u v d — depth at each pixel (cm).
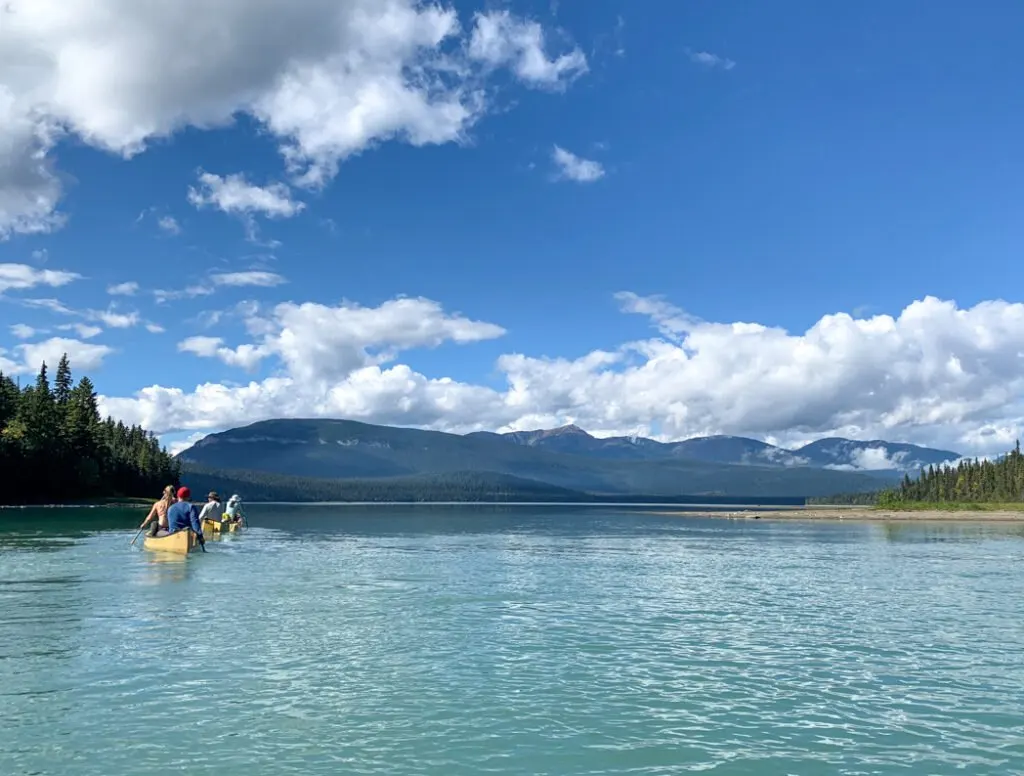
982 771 1066
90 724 1174
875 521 13438
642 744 1151
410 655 1670
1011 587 3036
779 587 2986
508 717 1261
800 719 1282
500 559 4041
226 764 1032
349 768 1031
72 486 13412
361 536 5900
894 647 1841
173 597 2339
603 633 1967
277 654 1641
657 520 12888
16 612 2050
